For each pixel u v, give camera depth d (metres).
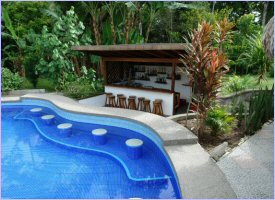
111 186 4.96
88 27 15.07
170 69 12.02
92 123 7.77
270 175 4.22
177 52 7.97
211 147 5.37
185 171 4.04
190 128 6.36
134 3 13.07
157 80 12.49
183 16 17.72
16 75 13.16
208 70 5.43
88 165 5.90
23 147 7.03
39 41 12.04
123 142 7.06
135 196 4.58
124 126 7.16
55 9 14.23
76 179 5.28
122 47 8.52
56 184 5.11
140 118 6.96
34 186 5.04
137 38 13.88
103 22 15.26
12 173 5.57
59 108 8.67
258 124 6.43
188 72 5.71
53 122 8.79
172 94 9.02
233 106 7.43
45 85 15.35
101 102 11.38
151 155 6.06
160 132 5.68
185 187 3.57
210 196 3.36
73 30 12.41
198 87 5.70
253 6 23.56
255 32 16.78
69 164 5.98
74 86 11.23
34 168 5.78
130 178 5.02
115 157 6.04
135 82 12.71
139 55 9.98
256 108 6.54
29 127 8.74
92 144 6.96
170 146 5.14
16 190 4.90
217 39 6.07
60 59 11.91
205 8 16.28
